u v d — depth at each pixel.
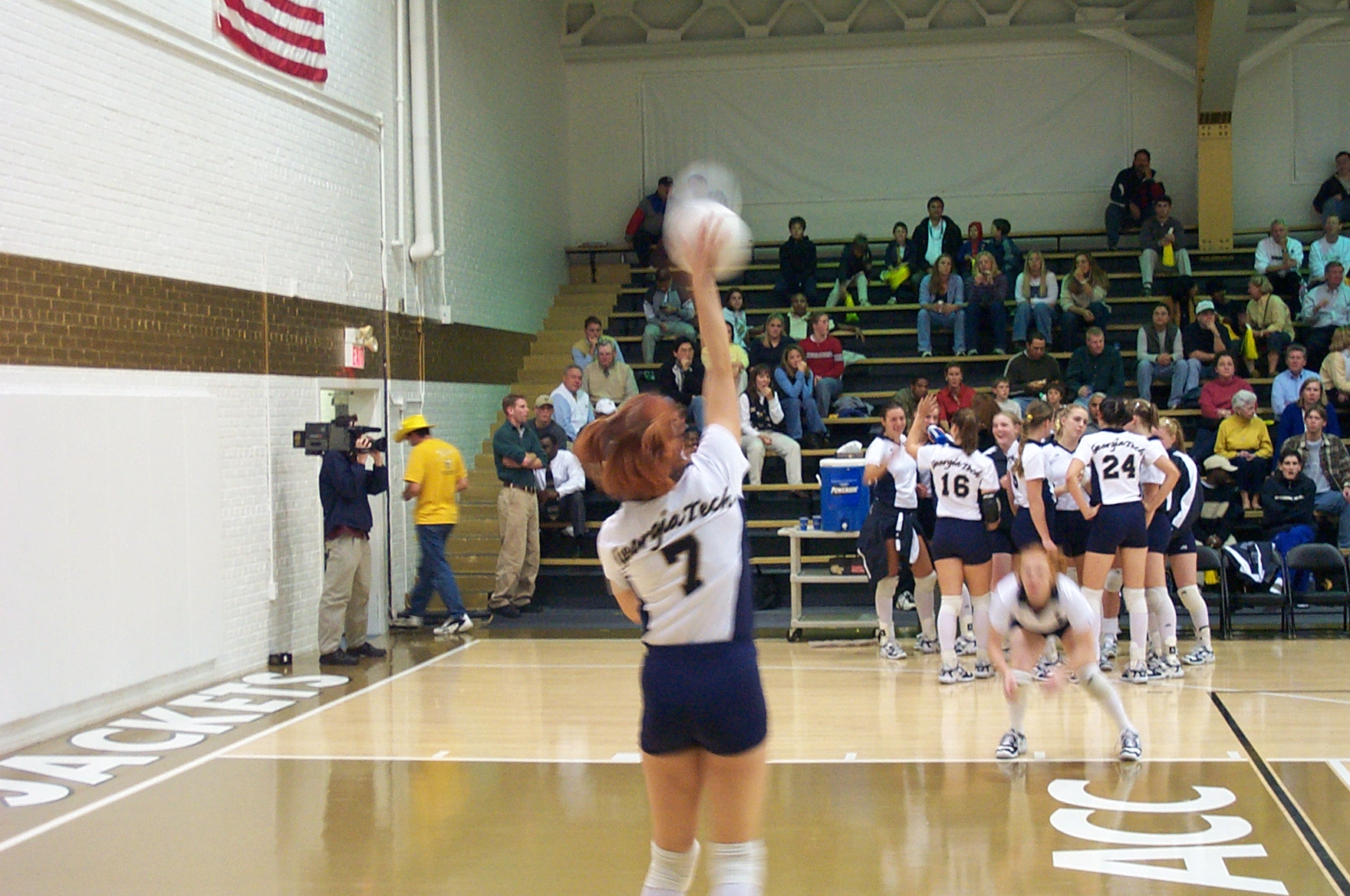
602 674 9.28
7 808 5.89
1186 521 9.14
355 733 7.38
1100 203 16.91
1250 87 16.59
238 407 9.27
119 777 6.43
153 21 8.28
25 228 7.15
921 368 15.04
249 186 9.46
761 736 2.96
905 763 6.49
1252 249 15.73
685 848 3.13
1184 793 5.80
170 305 8.47
